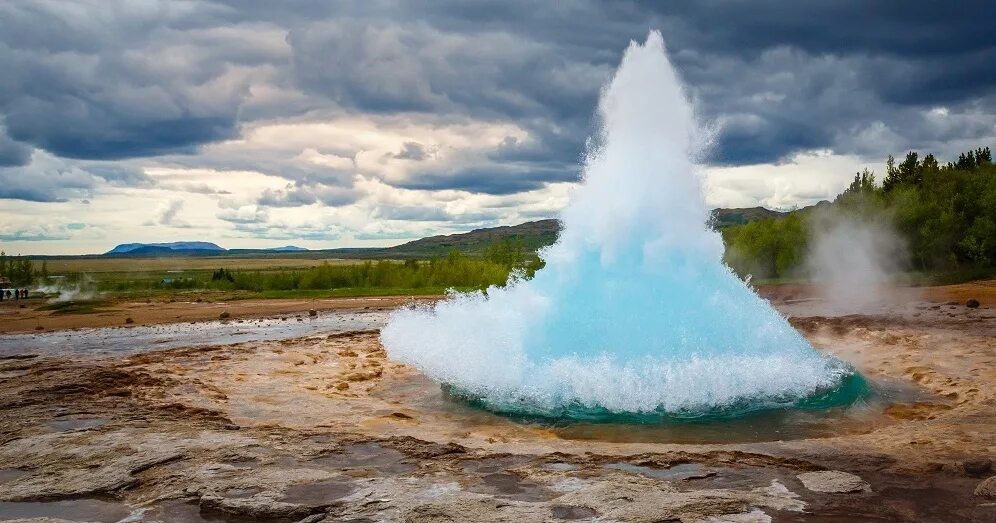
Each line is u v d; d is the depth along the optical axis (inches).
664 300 379.6
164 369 501.4
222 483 231.0
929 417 344.5
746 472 241.8
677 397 342.3
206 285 2337.6
